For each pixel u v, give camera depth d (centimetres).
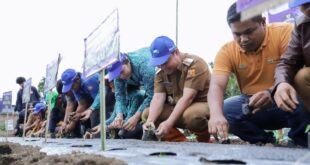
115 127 509
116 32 258
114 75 453
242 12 142
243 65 362
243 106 355
